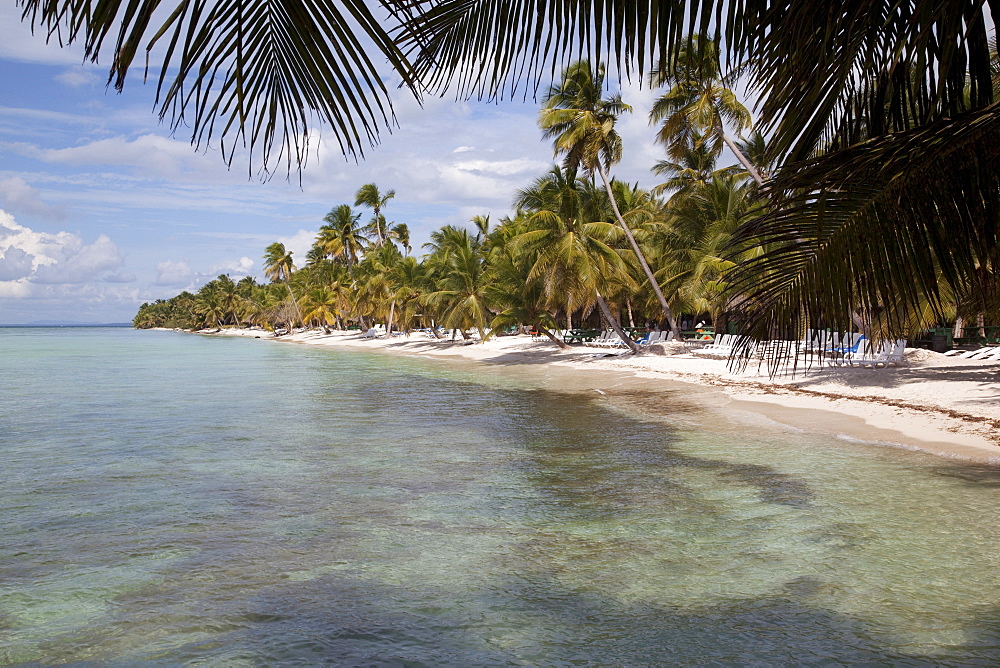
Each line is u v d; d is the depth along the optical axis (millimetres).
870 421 12562
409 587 5477
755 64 3121
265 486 8953
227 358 45312
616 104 27078
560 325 49812
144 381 26516
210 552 6395
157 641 4621
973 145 3240
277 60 1719
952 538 6242
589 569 5781
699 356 27422
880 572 5480
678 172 33375
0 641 4625
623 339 30781
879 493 7832
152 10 1413
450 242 51719
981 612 4723
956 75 3373
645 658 4242
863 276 3492
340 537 6781
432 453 11055
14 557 6309
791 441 11211
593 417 14781
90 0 1412
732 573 5586
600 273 29125
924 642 4324
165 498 8406
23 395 21234
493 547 6402
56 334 149875
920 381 15766
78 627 4836
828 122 3711
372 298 68125
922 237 3395
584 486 8633
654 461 10008
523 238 28812
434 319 56625
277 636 4660
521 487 8648
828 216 3465
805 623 4645
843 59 3189
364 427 14031
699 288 27812
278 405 18203
